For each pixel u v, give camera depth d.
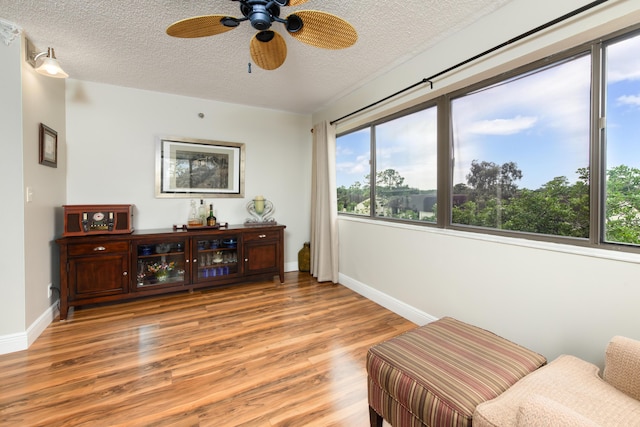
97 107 3.15
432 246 2.44
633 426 0.90
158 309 2.85
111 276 2.83
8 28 2.04
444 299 2.34
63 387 1.70
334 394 1.68
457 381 1.14
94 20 2.02
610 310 1.46
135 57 2.56
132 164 3.33
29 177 2.22
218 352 2.10
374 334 2.39
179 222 3.59
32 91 2.28
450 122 2.39
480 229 2.16
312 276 4.06
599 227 1.57
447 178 2.40
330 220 3.68
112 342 2.22
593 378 1.14
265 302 3.07
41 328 2.36
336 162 4.04
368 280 3.22
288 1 1.49
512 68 1.91
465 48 2.08
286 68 2.75
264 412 1.54
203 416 1.50
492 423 0.93
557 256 1.65
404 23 2.03
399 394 1.22
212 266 3.41
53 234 2.69
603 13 1.44
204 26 1.57
